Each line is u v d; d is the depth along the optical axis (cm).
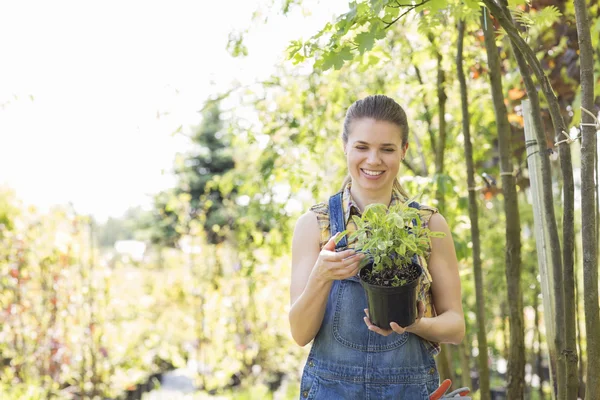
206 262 730
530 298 467
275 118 415
